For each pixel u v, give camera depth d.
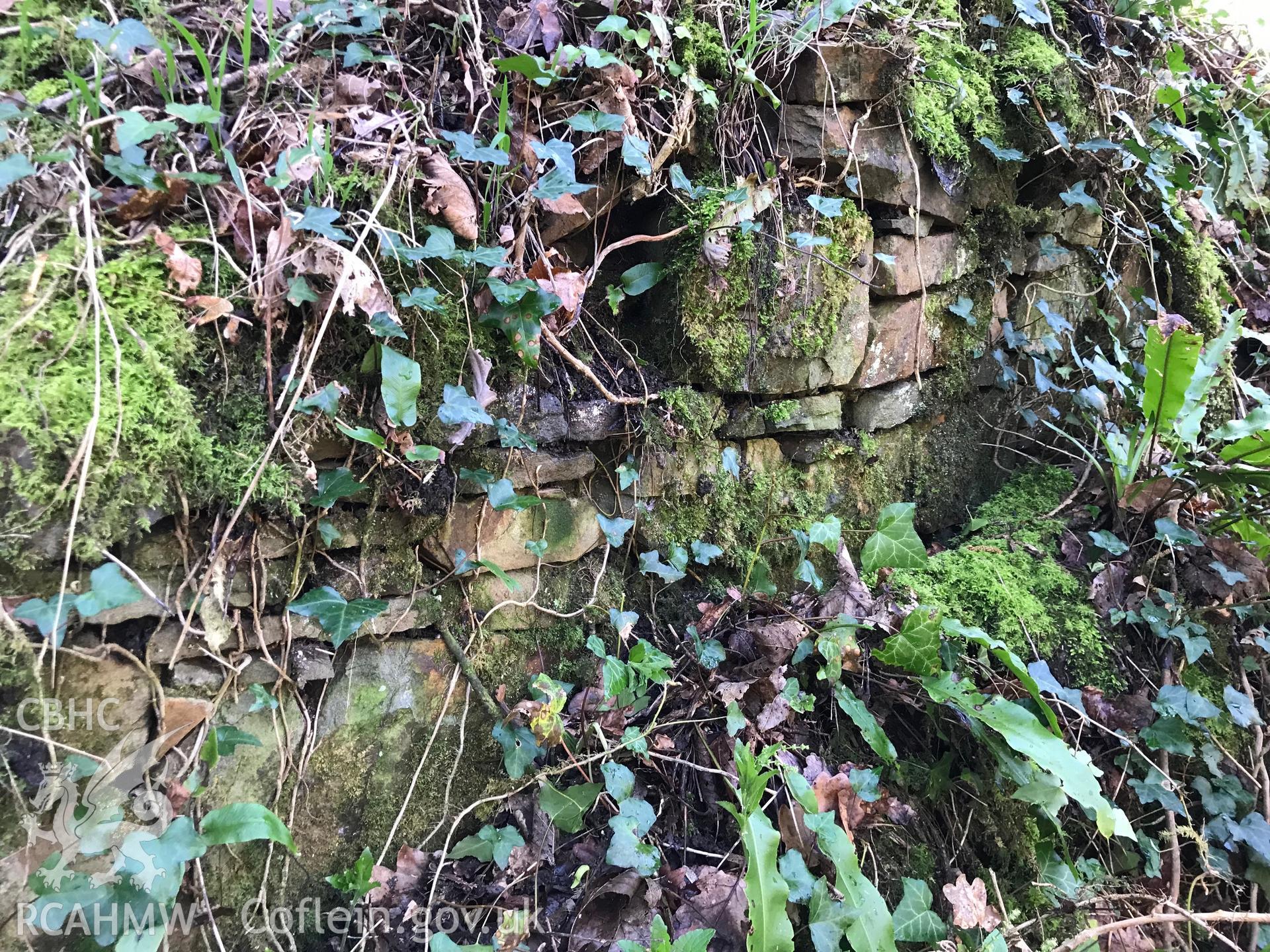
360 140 1.29
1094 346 2.60
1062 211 2.33
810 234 1.71
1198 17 2.94
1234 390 2.55
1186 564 2.07
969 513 2.38
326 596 1.26
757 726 1.65
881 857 1.62
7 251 1.01
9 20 1.12
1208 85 2.61
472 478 1.40
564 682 1.61
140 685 1.12
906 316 2.03
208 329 1.12
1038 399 2.47
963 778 1.74
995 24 2.17
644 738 1.55
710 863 1.53
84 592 1.05
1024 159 2.06
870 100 1.82
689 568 1.79
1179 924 1.70
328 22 1.26
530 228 1.48
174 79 1.12
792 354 1.80
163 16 1.21
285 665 1.27
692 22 1.64
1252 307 2.83
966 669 1.80
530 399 1.51
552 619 1.61
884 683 1.82
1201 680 1.97
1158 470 2.04
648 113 1.59
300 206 1.20
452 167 1.37
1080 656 1.91
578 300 1.51
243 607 1.22
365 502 1.33
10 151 1.03
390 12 1.32
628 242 1.60
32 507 0.98
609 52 1.49
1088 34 2.45
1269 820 1.79
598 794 1.46
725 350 1.71
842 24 1.77
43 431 0.96
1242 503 2.06
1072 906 1.67
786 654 1.69
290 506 1.20
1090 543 2.15
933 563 2.07
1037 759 1.50
